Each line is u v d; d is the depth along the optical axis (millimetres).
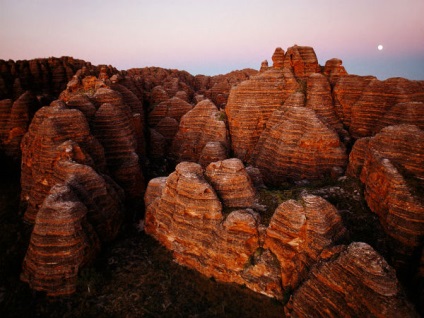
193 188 23141
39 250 21344
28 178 34062
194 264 23344
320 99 36844
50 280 21031
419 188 21094
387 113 31844
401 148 23172
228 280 21719
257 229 21547
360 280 15742
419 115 29109
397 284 15367
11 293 21094
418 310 17281
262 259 20562
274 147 34844
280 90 39906
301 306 17562
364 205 24469
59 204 22109
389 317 14281
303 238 19578
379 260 15812
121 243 27094
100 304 20594
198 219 22922
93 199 26297
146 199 29172
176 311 20203
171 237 24656
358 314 15281
